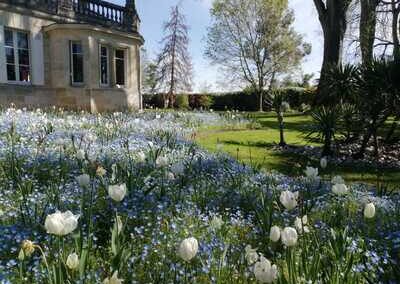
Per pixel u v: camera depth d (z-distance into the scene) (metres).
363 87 9.46
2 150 6.20
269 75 37.00
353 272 2.53
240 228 3.70
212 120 17.36
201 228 3.53
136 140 8.44
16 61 17.52
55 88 19.03
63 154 6.34
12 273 2.56
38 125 9.40
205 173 5.92
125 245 2.75
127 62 22.42
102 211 3.74
